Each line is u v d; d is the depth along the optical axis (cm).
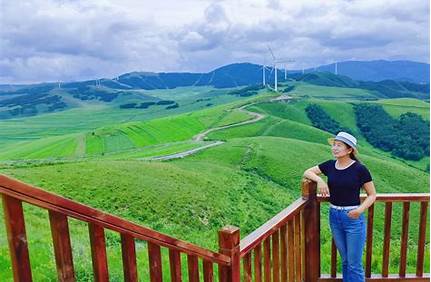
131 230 203
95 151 10406
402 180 7181
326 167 407
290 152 8025
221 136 11125
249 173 7019
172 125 12875
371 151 11025
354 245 394
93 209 183
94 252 187
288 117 13762
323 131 11738
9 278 591
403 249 438
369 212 430
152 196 4784
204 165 7031
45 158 9800
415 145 11288
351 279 402
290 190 6650
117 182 5003
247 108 14550
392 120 13088
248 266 308
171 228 4109
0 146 13675
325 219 3597
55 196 168
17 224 158
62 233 172
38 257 704
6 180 152
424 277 441
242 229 4581
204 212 4728
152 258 221
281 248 360
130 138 11694
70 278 176
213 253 268
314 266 425
